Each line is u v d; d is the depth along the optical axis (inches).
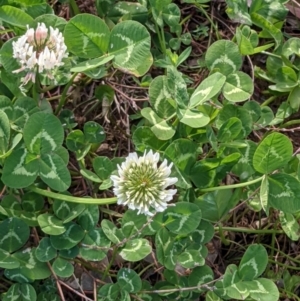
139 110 7.8
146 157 5.9
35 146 6.2
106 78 7.8
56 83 6.9
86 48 6.6
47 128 6.2
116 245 6.4
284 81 8.1
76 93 7.9
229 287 6.5
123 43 6.6
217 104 7.4
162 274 7.2
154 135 6.8
